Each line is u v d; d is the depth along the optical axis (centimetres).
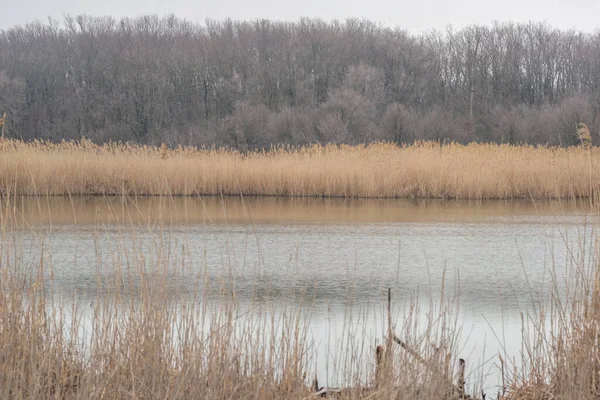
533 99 10756
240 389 827
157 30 12975
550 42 11256
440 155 4062
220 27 13038
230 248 1973
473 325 1233
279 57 10694
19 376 806
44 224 2395
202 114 10488
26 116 10194
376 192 3697
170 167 3747
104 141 9825
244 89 10412
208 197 3672
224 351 849
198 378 812
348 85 9775
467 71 10825
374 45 11275
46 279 1502
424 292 1489
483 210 3080
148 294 950
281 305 1334
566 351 894
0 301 902
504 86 10712
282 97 10250
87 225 2383
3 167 3416
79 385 844
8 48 12262
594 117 7844
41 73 10719
